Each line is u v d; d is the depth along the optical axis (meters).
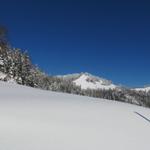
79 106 15.26
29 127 10.09
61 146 8.70
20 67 64.38
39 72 74.31
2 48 47.75
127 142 9.51
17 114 11.60
